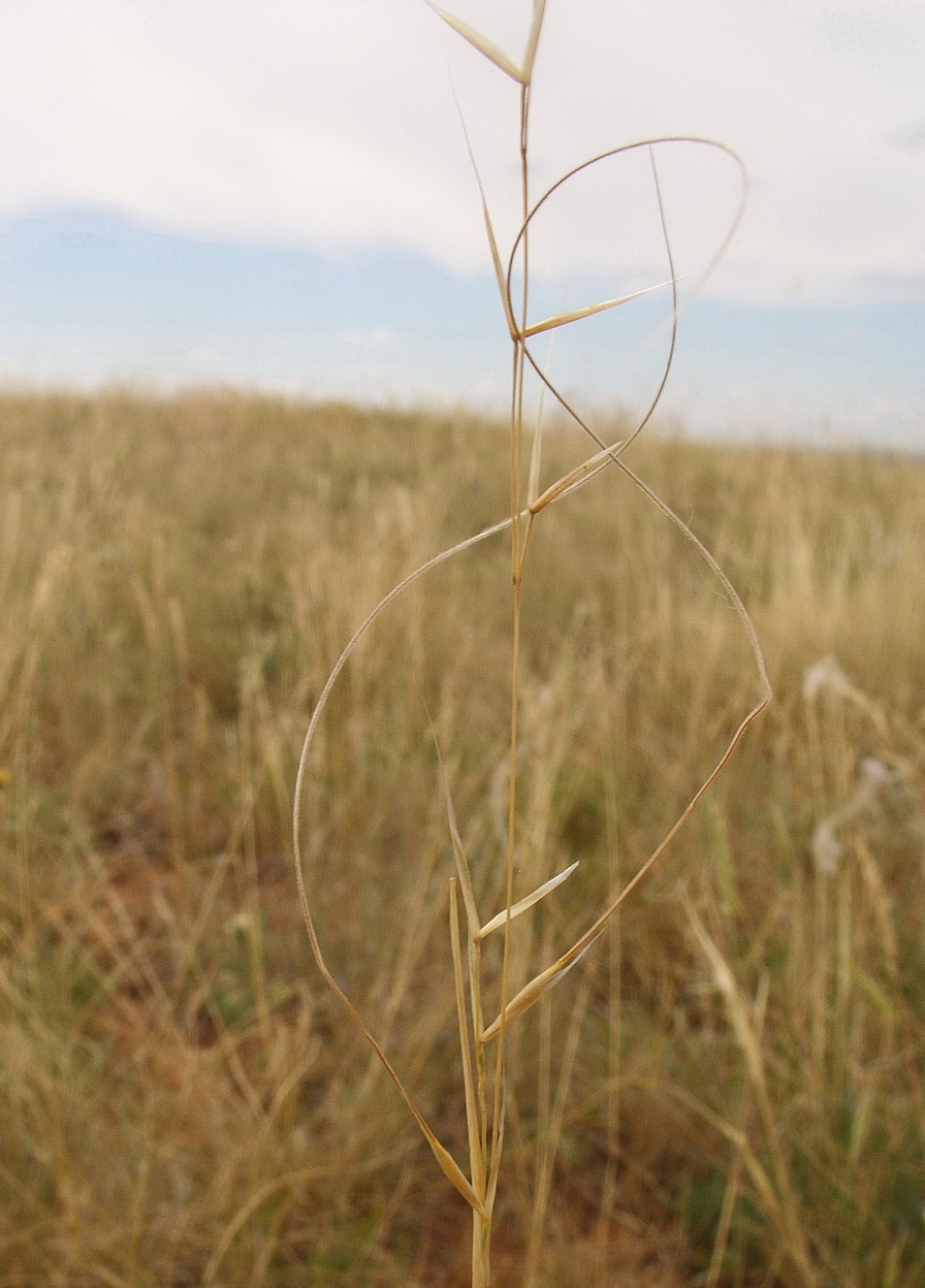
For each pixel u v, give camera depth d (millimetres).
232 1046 771
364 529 2121
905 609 1616
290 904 1028
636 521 2428
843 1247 667
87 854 1064
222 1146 702
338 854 1064
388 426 4125
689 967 936
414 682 1344
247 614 1764
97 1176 682
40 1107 696
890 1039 751
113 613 1683
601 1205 729
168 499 2617
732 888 738
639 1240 702
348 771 1220
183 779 1281
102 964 949
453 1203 741
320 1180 700
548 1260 653
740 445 3143
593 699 1316
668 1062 807
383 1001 874
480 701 1392
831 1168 689
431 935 943
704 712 1334
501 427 4035
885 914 789
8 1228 636
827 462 3076
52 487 2420
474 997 260
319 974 931
